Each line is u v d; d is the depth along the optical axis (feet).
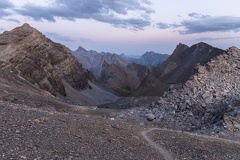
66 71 590.14
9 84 256.93
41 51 470.80
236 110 204.23
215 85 250.57
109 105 417.90
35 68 411.75
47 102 214.90
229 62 272.92
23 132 79.71
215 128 186.29
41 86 403.95
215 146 126.82
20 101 194.80
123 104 406.41
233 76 258.78
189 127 206.49
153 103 259.19
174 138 129.08
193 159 97.25
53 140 79.20
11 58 382.01
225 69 266.77
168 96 257.55
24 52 409.28
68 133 90.74
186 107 232.53
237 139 168.04
